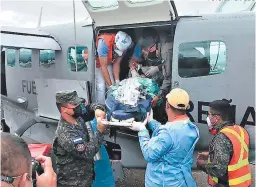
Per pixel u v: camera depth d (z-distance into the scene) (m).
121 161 4.71
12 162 1.34
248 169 3.29
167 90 4.50
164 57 4.59
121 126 3.47
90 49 5.11
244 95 3.95
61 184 3.18
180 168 3.15
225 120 3.35
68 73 5.64
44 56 6.21
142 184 5.84
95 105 3.73
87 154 3.15
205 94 4.16
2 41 5.48
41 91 6.11
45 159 1.87
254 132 3.93
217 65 4.07
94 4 4.56
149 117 3.91
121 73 4.93
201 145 4.28
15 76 7.19
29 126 6.85
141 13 4.31
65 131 3.12
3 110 7.95
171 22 4.25
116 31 4.76
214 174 3.20
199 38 4.15
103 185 3.98
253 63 3.88
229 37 3.99
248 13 4.00
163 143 3.09
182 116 3.22
